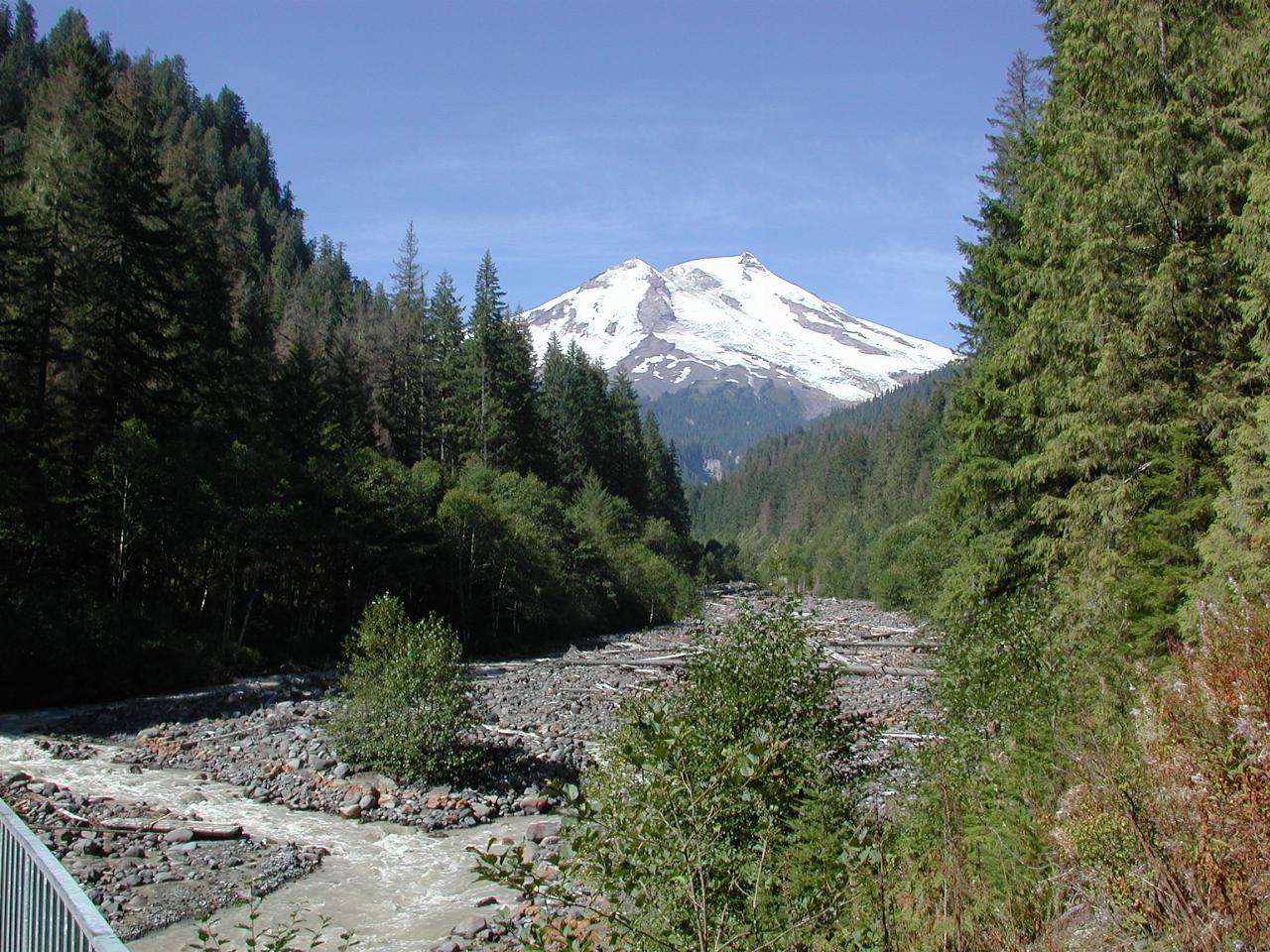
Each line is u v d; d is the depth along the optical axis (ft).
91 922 12.34
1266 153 51.83
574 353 339.36
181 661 105.60
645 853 17.30
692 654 34.19
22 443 106.01
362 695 62.54
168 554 119.44
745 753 18.28
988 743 30.96
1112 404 60.49
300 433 158.30
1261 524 42.75
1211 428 56.95
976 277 92.84
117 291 122.93
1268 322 51.65
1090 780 20.56
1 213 111.55
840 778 31.24
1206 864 15.60
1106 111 64.28
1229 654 18.70
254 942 21.09
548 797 57.93
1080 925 18.92
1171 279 57.00
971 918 18.92
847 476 519.60
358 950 35.14
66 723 79.66
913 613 123.24
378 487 151.74
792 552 397.80
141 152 146.51
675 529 380.78
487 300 252.21
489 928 36.29
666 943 16.46
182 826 49.11
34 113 239.71
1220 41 56.95
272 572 132.77
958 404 87.51
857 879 19.17
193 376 138.31
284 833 50.31
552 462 282.15
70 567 112.68
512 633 175.63
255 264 326.85
